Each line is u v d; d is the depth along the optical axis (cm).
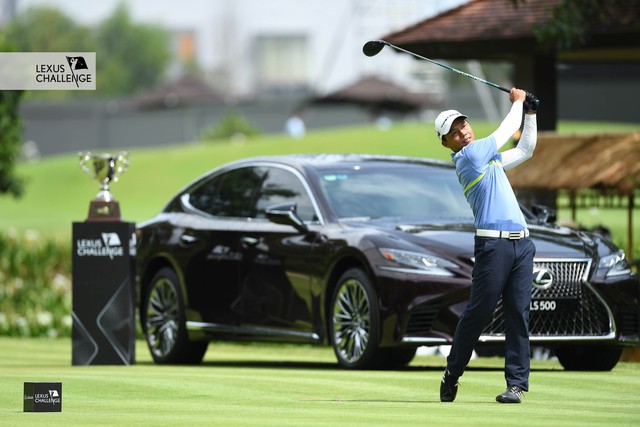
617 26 4016
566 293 2627
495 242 1956
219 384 2278
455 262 2594
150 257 3216
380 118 17175
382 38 4356
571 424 1645
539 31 3938
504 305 1980
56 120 16425
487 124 11556
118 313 2934
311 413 1803
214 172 3186
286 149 11912
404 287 2598
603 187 3625
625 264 2720
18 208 10806
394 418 1728
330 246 2758
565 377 2452
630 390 2200
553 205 4000
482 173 1969
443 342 2564
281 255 2878
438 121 2012
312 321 2806
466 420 1698
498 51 4216
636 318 2712
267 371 2666
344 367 2730
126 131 16588
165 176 11394
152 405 1944
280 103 16738
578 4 3959
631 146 3738
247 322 2958
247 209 3036
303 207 2900
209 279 3047
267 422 1673
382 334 2625
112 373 2586
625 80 13062
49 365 2970
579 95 13250
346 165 2984
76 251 2934
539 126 4325
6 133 6144
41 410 1830
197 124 16662
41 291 5178
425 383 2305
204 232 3084
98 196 2948
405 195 2905
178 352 3116
